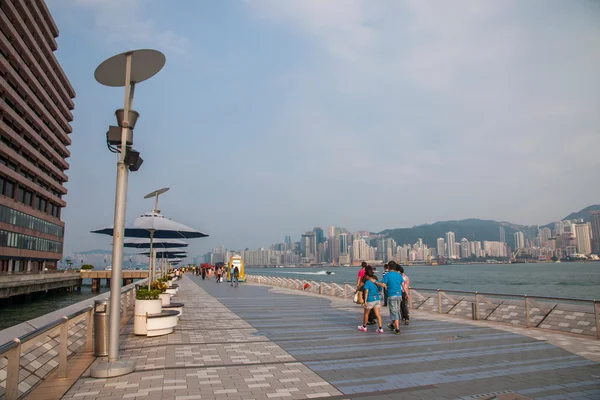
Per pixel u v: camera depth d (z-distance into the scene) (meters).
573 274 133.88
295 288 31.45
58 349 7.79
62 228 86.00
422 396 5.88
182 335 10.80
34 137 67.69
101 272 84.50
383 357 8.30
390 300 11.20
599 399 5.73
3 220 56.22
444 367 7.48
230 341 9.98
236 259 44.91
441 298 15.53
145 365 7.58
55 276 67.69
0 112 56.62
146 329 10.59
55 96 77.94
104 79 7.64
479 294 13.72
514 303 12.95
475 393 6.00
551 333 10.95
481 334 10.86
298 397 5.82
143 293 10.89
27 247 65.31
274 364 7.72
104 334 8.16
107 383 6.41
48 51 73.06
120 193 7.24
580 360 7.93
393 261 12.51
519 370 7.23
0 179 58.44
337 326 12.43
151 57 7.29
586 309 10.85
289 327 12.23
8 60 58.91
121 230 7.25
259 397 5.81
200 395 5.88
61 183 88.62
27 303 58.31
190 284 38.12
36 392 5.92
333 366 7.58
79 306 8.74
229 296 24.20
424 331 11.42
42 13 73.50
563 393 5.97
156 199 18.61
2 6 57.12
